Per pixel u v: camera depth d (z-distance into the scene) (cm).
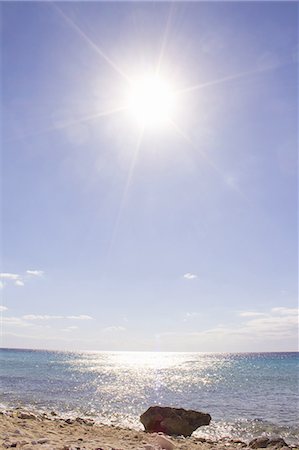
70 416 2012
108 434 1187
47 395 2956
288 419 2147
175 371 7469
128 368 8338
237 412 2402
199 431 1822
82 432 1158
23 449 698
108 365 9744
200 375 6259
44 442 818
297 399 3081
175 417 1703
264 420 2112
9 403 2348
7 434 847
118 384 4262
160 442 1082
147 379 5159
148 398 3078
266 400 3019
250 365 10831
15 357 13638
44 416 1627
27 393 3012
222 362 13738
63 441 871
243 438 1683
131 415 2216
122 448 856
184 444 1208
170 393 3488
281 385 4381
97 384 4159
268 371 7538
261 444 1345
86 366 8694
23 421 1188
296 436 1750
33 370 6212
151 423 1697
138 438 1147
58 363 9581
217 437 1697
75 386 3816
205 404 2780
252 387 4116
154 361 14600
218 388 3991
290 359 17425
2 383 3769
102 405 2572
